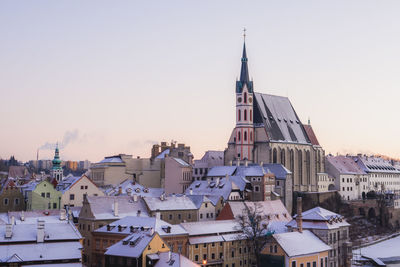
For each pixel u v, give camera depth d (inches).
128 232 5625.0
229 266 6156.5
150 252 4938.5
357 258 7509.8
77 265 4630.9
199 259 5890.8
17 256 4525.1
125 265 4943.4
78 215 6722.4
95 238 5999.0
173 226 5831.7
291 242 5959.6
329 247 6279.5
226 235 6220.5
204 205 7485.2
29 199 7726.4
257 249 5989.2
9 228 4781.0
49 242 4849.9
